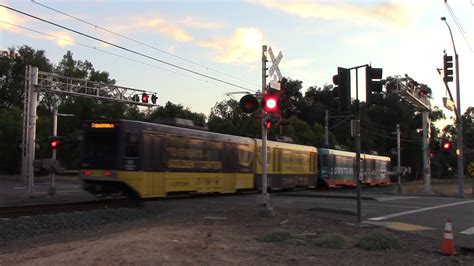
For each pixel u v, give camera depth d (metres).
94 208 20.02
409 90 38.34
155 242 10.62
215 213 18.28
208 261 8.88
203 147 26.84
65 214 17.17
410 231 15.08
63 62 101.38
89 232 14.55
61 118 79.25
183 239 11.28
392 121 115.69
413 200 29.14
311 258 9.60
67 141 28.09
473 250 11.41
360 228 14.77
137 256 9.03
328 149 44.22
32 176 27.83
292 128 76.94
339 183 46.34
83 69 102.12
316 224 15.48
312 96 115.50
